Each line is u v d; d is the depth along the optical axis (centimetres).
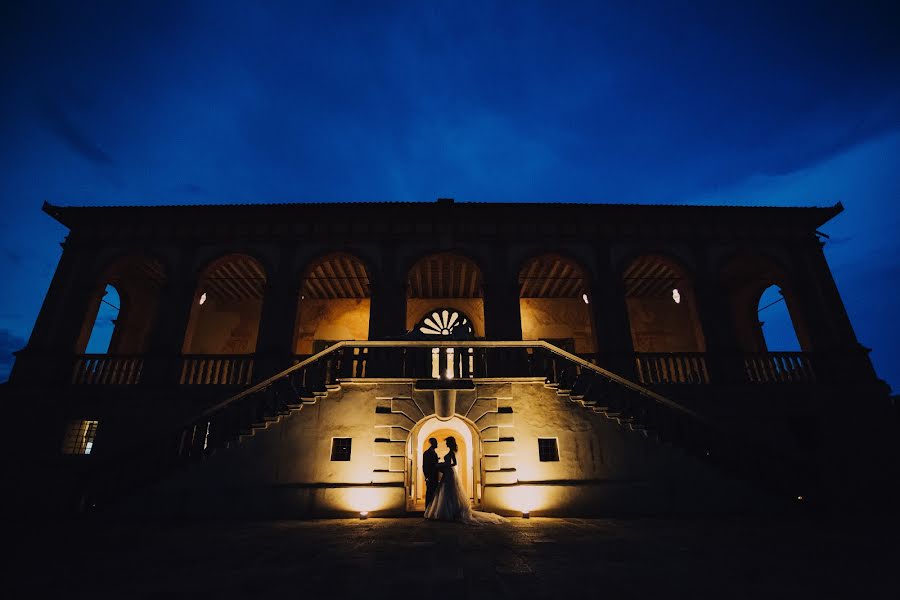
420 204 1551
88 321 1423
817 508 1015
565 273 1778
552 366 1131
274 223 1573
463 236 1561
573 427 1073
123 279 1767
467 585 421
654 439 1064
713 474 1035
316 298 1964
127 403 1287
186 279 1480
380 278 1495
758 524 842
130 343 1747
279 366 1353
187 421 977
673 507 1004
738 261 1647
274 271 1500
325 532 737
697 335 1473
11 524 845
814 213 1595
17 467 1192
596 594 395
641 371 1486
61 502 1145
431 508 901
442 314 1944
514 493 1007
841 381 1346
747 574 468
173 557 550
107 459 938
